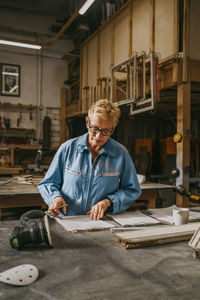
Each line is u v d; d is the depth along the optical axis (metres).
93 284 0.89
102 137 1.72
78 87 8.50
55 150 8.69
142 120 8.05
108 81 5.28
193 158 6.65
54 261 1.08
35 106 8.48
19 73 8.45
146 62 3.94
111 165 1.88
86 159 1.85
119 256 1.14
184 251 1.21
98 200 1.89
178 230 1.42
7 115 8.30
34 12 8.63
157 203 3.87
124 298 0.81
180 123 3.93
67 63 8.98
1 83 8.24
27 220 1.39
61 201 1.68
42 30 8.74
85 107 6.56
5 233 1.44
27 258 1.11
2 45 8.27
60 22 8.82
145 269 1.01
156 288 0.87
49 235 1.20
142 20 4.75
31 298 0.81
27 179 4.20
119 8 5.84
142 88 4.05
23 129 8.30
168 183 5.71
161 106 6.10
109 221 1.69
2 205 3.01
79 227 1.53
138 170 6.97
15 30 8.42
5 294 0.83
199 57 3.94
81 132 7.99
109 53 6.04
